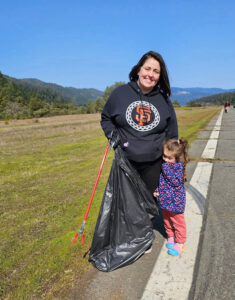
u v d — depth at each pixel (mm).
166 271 2525
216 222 3396
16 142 12820
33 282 2412
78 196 4582
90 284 2373
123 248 2729
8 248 3016
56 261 2705
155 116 2734
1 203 4453
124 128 2750
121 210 2781
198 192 4441
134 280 2416
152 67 2643
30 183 5586
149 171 2842
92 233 3223
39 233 3338
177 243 2852
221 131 12594
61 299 2203
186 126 16359
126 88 2803
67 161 7730
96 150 9453
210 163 6344
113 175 2783
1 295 2270
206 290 2254
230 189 4523
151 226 2834
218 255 2715
